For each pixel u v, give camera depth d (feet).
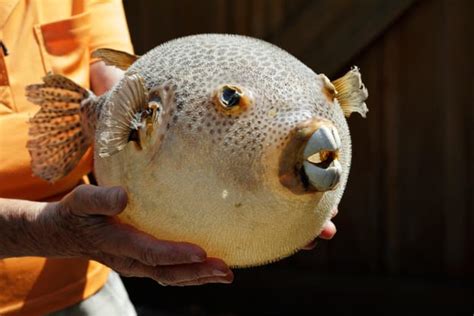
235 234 3.69
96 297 5.57
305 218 3.70
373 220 11.50
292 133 3.50
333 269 11.80
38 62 5.13
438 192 11.12
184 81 3.68
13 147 4.97
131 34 12.14
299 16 11.12
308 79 3.70
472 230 11.03
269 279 12.01
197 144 3.60
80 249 4.18
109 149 3.74
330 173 3.51
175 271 3.91
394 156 11.25
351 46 10.93
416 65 10.96
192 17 11.80
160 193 3.70
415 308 11.28
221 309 12.33
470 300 11.02
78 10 5.33
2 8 5.06
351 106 4.01
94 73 5.35
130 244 3.84
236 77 3.64
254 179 3.56
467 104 10.82
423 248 11.31
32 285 5.26
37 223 4.20
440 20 10.78
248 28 11.47
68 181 5.18
